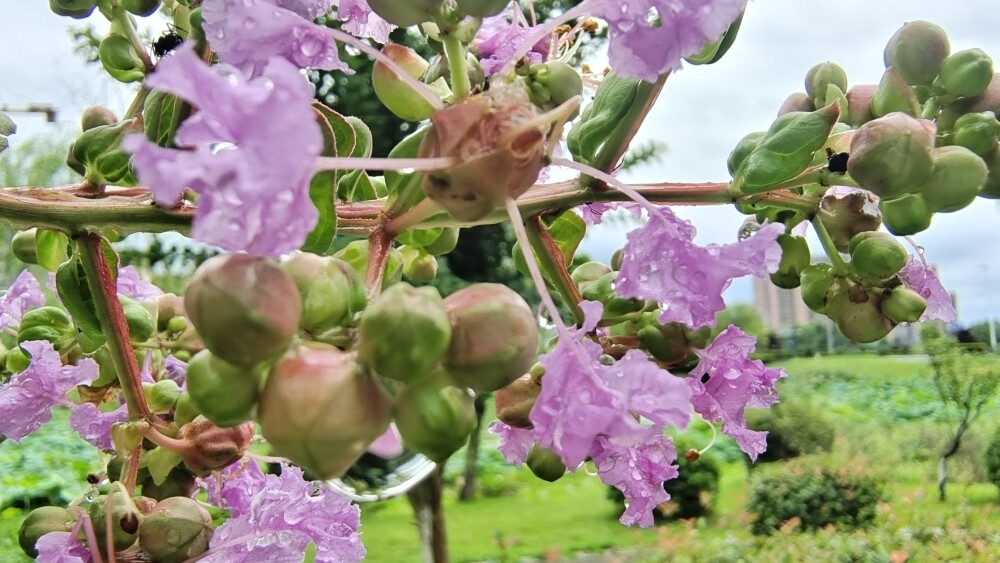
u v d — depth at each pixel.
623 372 0.07
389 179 0.09
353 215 0.10
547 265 0.10
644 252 0.08
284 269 0.07
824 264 0.11
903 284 0.11
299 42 0.07
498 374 0.07
